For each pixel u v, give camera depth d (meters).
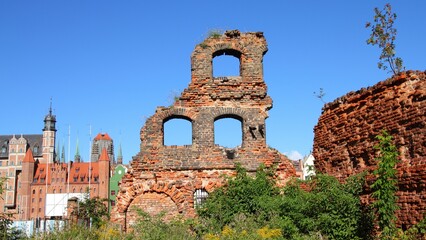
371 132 16.17
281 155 23.66
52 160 161.25
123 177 22.98
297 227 16.36
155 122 23.59
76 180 132.38
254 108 24.05
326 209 15.88
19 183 151.50
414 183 13.41
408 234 12.89
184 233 17.33
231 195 20.02
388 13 26.09
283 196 19.42
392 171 13.01
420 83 14.11
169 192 22.75
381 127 15.61
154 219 19.69
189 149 23.31
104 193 129.12
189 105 23.88
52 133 163.50
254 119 23.88
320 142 19.94
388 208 12.92
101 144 196.00
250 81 24.36
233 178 21.67
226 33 24.83
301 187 19.89
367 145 16.36
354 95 17.67
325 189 16.27
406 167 13.86
